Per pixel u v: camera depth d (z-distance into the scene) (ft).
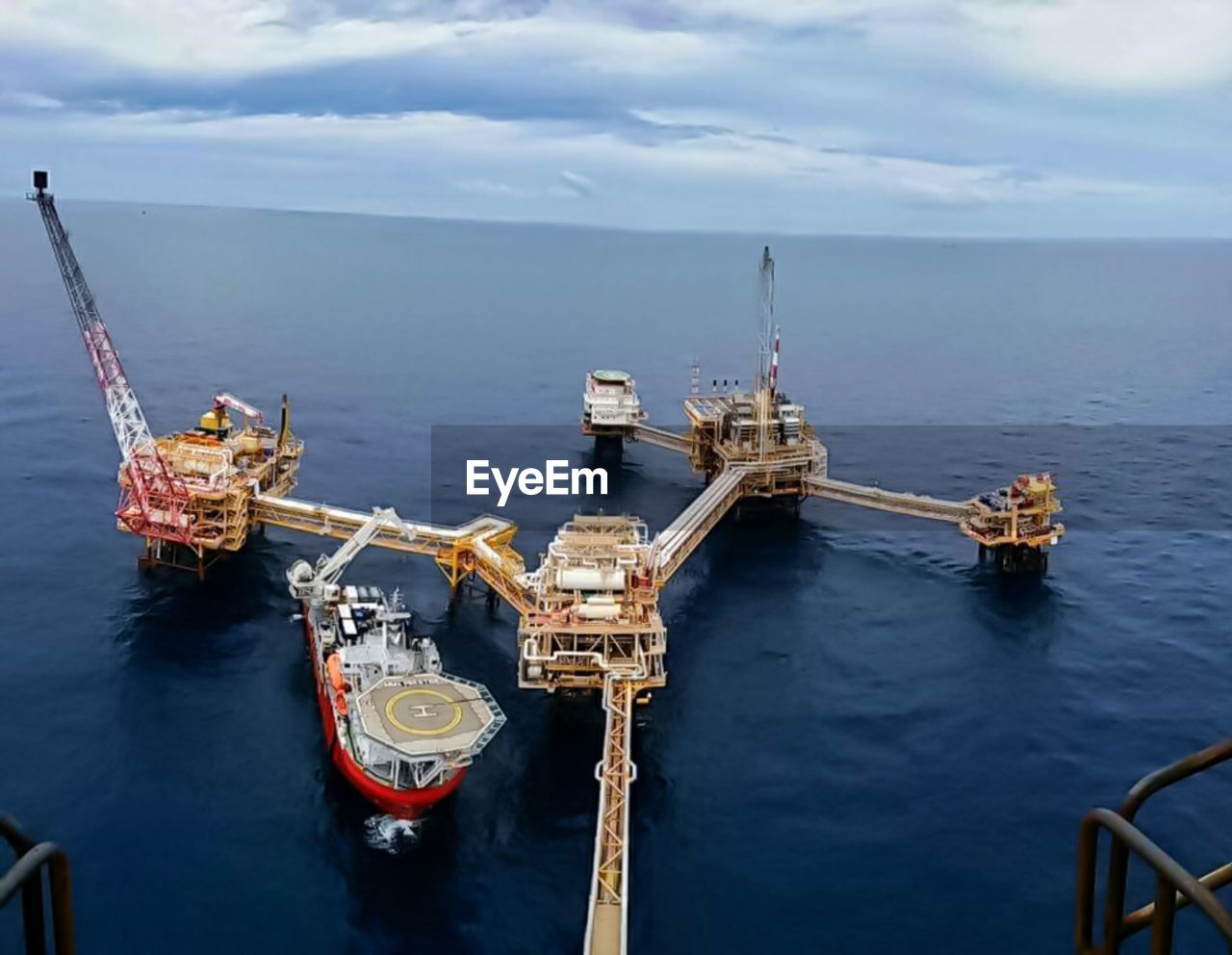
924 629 460.96
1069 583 506.89
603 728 385.09
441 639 444.96
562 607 410.11
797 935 288.92
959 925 292.61
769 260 624.59
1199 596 492.95
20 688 393.29
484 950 283.59
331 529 508.12
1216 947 283.18
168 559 505.66
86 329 489.67
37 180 467.11
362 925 290.35
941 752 371.56
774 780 355.77
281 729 378.73
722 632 456.45
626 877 284.00
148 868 307.78
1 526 536.42
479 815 335.67
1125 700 404.36
